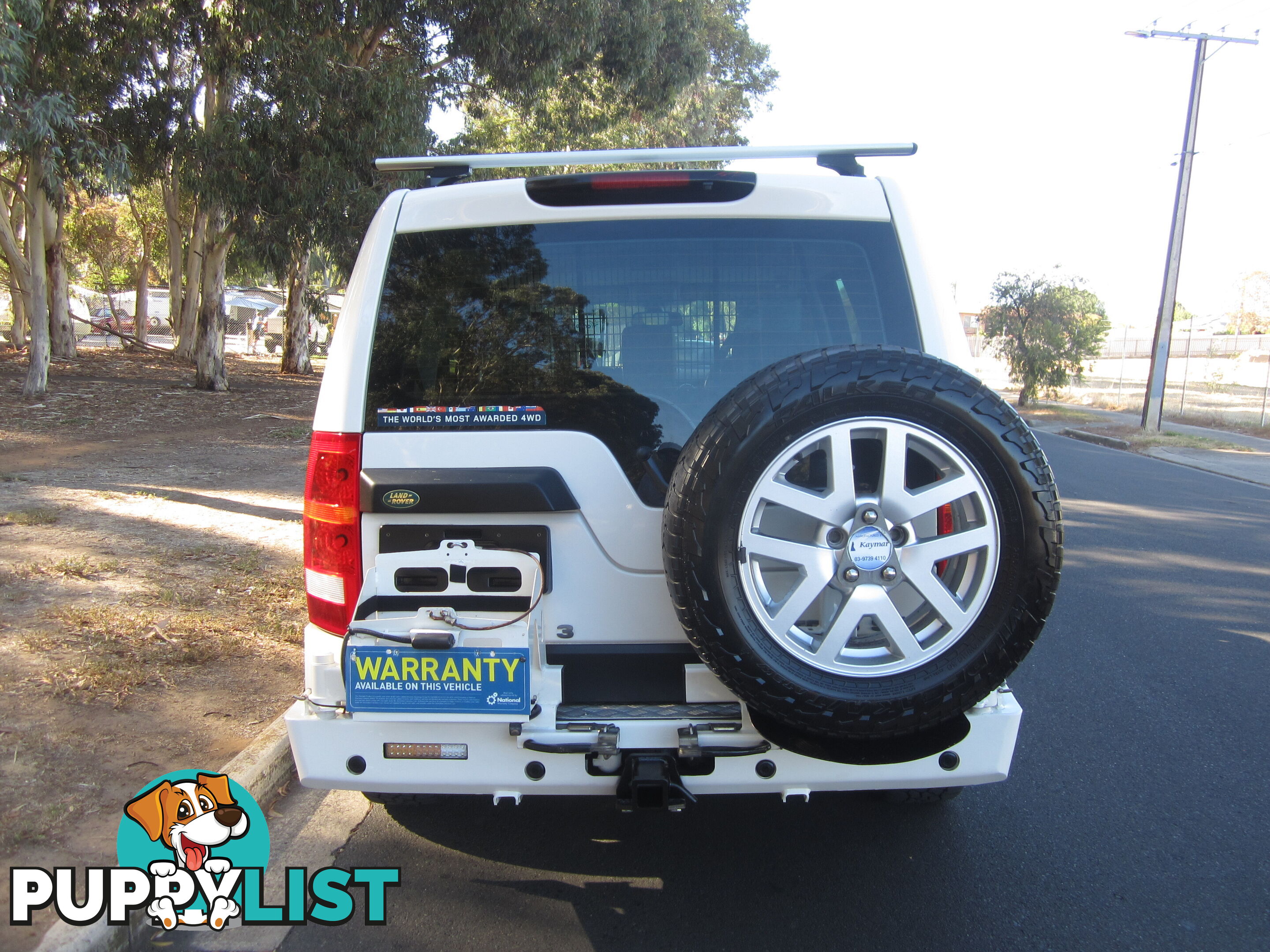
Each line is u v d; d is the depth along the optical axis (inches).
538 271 112.3
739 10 1309.1
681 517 95.5
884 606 97.7
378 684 101.0
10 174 1047.0
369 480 107.8
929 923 118.5
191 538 293.6
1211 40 822.5
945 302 113.3
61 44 649.0
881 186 115.0
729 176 111.9
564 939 114.9
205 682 180.7
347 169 635.5
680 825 142.9
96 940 106.5
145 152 724.7
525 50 709.3
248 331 1792.6
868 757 102.7
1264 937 116.6
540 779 105.7
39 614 214.4
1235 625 250.8
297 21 609.6
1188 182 847.7
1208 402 1238.9
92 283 2255.2
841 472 96.0
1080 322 1144.2
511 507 107.7
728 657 96.1
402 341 111.2
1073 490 501.0
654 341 112.0
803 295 113.1
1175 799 152.7
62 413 636.7
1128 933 116.9
